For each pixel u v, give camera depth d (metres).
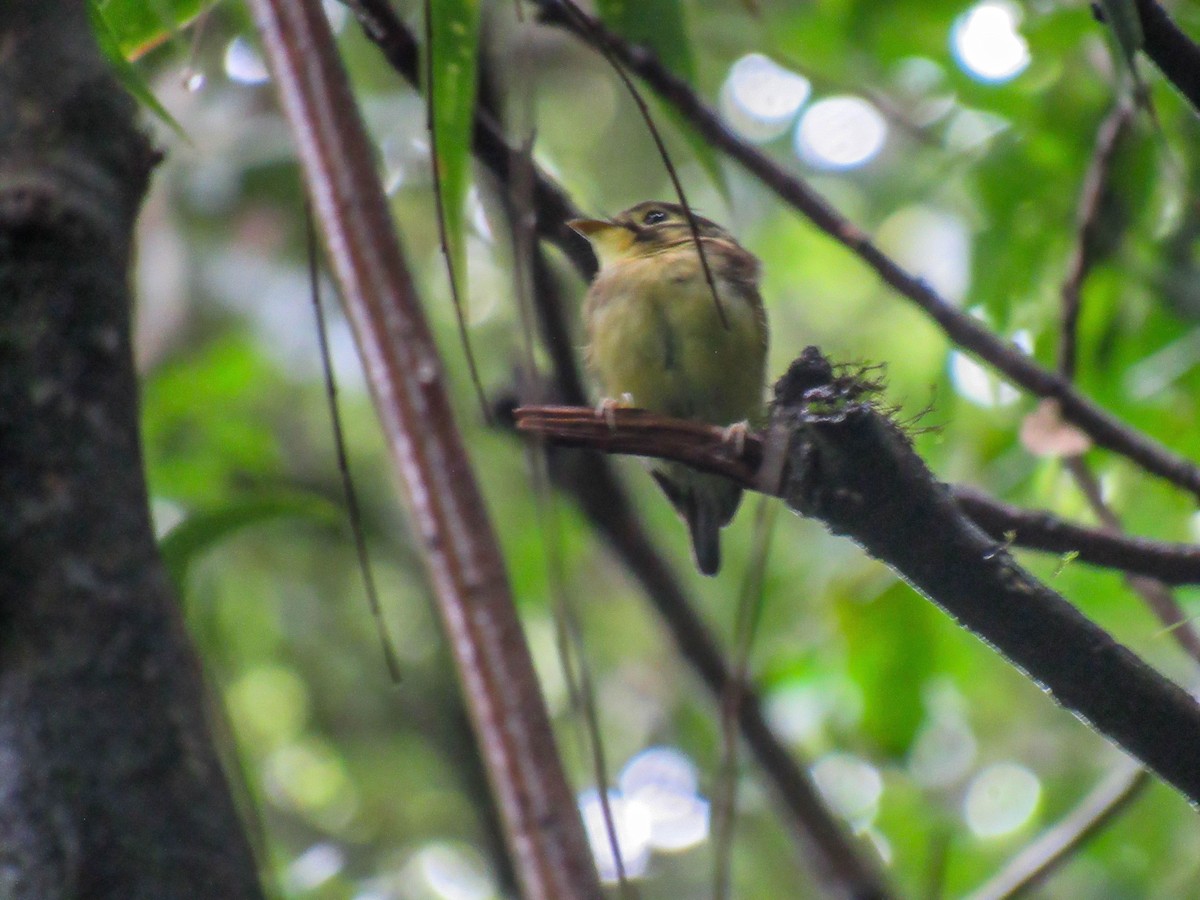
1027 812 11.44
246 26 8.83
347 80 4.14
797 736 10.77
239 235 11.41
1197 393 9.36
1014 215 9.63
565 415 4.75
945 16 9.94
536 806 3.40
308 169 4.08
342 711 13.45
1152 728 4.50
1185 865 10.86
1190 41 5.11
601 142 13.88
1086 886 10.95
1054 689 4.57
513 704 3.51
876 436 4.21
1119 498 9.14
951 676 10.43
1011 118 9.79
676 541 13.15
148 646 3.02
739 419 9.00
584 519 8.56
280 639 13.49
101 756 2.92
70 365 3.07
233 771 5.07
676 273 8.85
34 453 3.02
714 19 10.66
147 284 11.55
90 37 3.33
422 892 12.73
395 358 3.88
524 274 4.86
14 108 3.18
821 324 13.55
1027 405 9.30
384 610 13.41
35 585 2.97
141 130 3.38
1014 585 4.39
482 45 6.83
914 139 11.20
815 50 10.62
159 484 11.40
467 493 3.75
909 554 4.40
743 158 6.78
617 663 13.47
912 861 10.93
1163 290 9.20
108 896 2.85
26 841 2.88
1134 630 10.49
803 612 11.85
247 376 11.88
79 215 3.11
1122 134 7.99
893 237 13.05
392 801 13.29
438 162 4.93
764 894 11.80
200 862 2.91
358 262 3.97
